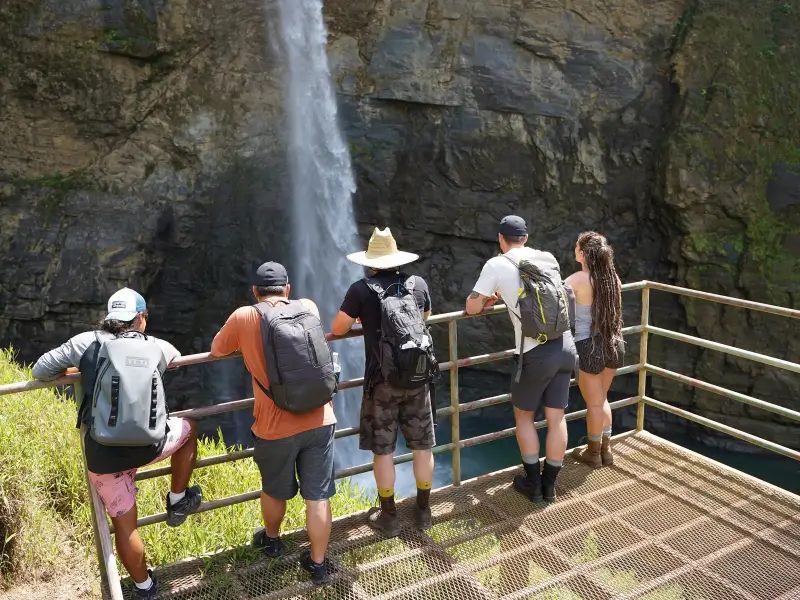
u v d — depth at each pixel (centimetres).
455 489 439
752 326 1608
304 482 338
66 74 1603
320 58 1730
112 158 1689
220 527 454
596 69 1677
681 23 1631
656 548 381
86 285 1672
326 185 1805
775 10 1584
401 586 350
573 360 407
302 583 348
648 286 505
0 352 814
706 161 1590
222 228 1783
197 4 1625
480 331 1842
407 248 1838
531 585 354
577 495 434
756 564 368
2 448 459
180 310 1797
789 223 1568
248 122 1750
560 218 1764
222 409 357
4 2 1535
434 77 1706
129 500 317
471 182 1755
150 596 332
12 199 1650
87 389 301
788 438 1623
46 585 405
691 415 496
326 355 324
